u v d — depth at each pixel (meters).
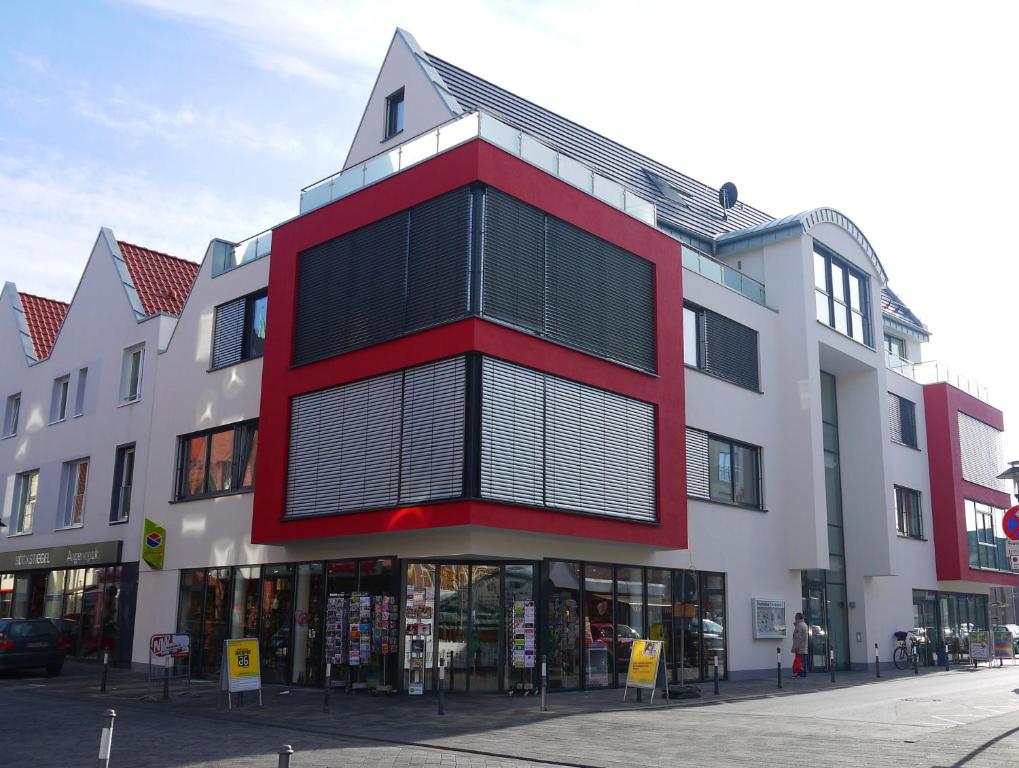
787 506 24.62
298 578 20.12
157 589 23.61
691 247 23.11
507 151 17.44
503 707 15.69
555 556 18.31
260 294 22.53
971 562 33.53
